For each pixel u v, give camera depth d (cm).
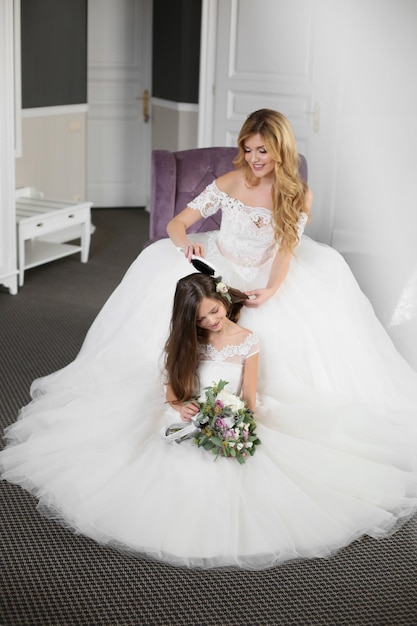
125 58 788
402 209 434
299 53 530
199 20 709
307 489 292
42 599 248
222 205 363
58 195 706
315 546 270
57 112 684
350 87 470
